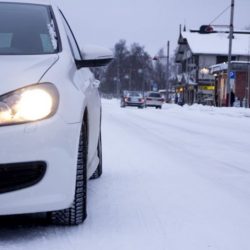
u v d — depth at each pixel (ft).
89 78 17.16
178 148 33.37
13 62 13.44
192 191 19.17
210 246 12.82
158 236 13.51
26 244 12.62
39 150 12.34
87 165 15.26
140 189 19.25
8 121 12.23
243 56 234.17
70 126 12.85
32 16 16.35
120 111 100.37
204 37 240.53
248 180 21.95
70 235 13.33
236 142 38.78
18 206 12.33
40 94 12.66
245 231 14.21
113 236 13.38
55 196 12.59
